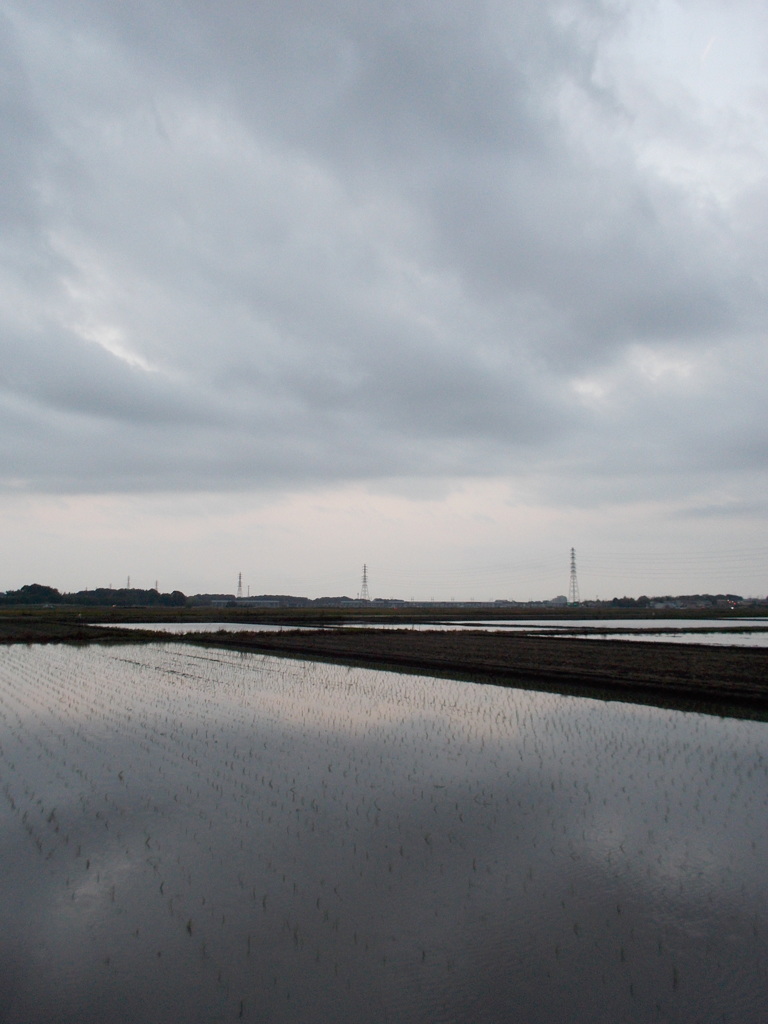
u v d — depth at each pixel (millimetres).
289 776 13422
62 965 6871
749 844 9859
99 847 9852
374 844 9883
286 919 7711
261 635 54594
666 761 14547
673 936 7336
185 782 13039
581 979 6562
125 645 46156
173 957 6980
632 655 36656
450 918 7715
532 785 12781
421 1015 6020
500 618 104062
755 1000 6242
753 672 28844
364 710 20688
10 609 141500
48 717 19672
